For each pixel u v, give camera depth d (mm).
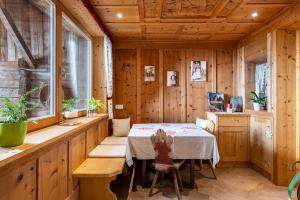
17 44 2133
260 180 3645
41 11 2605
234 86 5094
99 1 3021
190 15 3520
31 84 2340
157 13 3426
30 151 1510
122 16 3562
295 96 3469
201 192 3164
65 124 2703
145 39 4941
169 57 5078
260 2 3014
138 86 5074
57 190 2090
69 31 3514
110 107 4535
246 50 4617
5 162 1235
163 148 2979
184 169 4191
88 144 3182
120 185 3432
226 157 4375
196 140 3182
